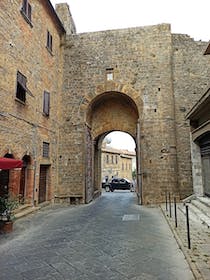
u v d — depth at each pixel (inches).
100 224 366.9
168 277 178.9
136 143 674.8
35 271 190.4
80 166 618.5
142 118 613.0
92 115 707.4
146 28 649.6
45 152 558.9
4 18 389.4
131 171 1961.1
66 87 656.4
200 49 647.1
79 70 657.6
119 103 704.4
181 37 655.8
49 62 586.6
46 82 565.0
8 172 426.3
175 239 280.4
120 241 273.6
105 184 1139.9
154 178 587.5
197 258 210.2
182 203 560.7
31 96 485.4
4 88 386.9
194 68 637.9
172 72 636.7
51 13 596.1
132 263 207.0
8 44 400.8
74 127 636.1
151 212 480.4
